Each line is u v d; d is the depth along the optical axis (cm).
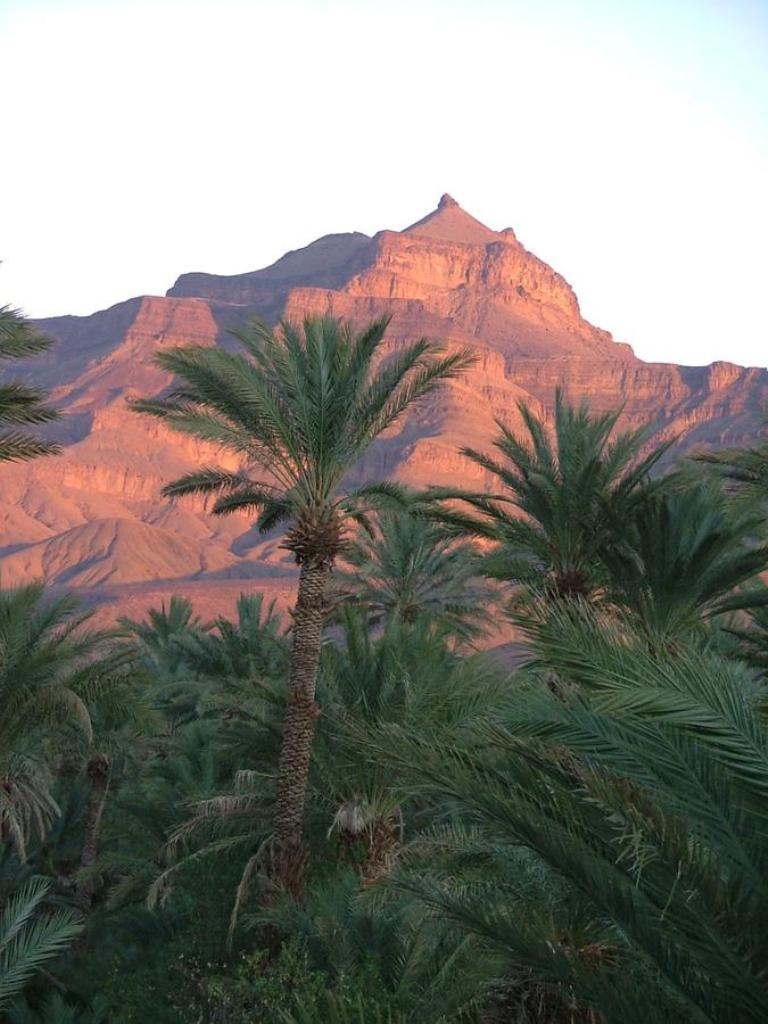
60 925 1120
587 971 482
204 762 2528
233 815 1883
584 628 481
